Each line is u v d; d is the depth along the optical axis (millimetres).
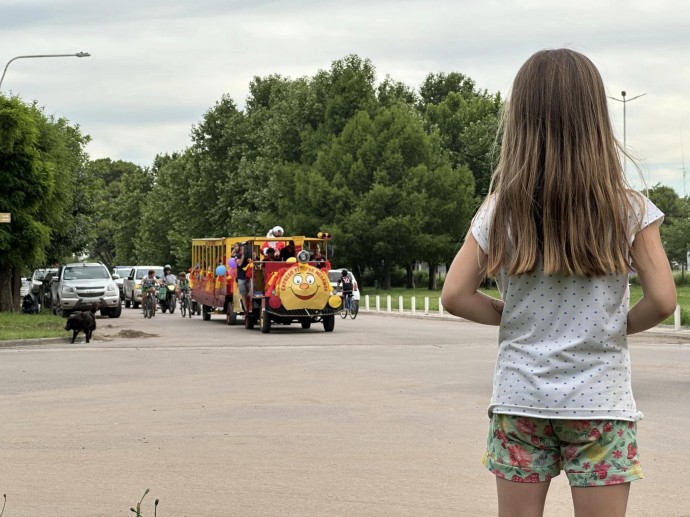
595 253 3041
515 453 3205
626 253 3088
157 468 9039
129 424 11836
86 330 27844
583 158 3092
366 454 9688
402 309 48531
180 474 8750
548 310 3141
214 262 40031
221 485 8273
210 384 16359
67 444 10398
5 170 43656
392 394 14695
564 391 3104
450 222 80500
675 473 8766
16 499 7812
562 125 3131
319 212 78188
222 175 96312
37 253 44281
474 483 8305
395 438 10648
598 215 3064
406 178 77688
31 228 43812
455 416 12344
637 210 3102
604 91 3197
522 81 3221
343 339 28219
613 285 3131
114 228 152375
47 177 44219
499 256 3162
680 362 19953
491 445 3273
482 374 17672
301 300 31578
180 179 106625
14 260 43844
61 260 56594
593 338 3113
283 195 81875
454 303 3287
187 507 7488
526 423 3174
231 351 23859
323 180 77000
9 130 42844
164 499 7762
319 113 85375
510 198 3135
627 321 3205
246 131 96938
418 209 77188
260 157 89562
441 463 9203
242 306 35156
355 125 79500
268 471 8852
